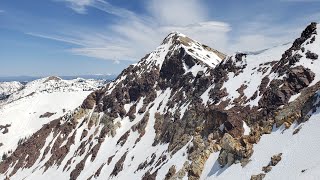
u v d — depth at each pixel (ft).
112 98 536.01
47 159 538.06
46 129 625.41
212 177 239.09
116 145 451.94
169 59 508.53
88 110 574.56
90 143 490.90
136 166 370.32
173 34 588.91
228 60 376.48
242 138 238.68
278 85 269.44
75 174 442.50
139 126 449.89
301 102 232.12
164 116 426.51
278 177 184.85
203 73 418.51
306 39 294.25
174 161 302.66
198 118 335.88
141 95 515.91
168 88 483.51
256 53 367.25
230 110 287.07
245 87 313.32
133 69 564.30
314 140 189.78
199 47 541.34
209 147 270.46
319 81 245.65
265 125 241.35
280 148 207.72
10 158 615.16
